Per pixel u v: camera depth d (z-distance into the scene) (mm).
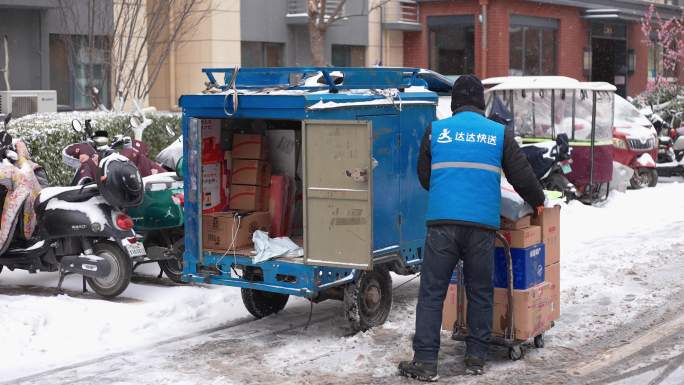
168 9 17219
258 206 7828
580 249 11078
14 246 8992
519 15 30406
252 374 6316
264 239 7363
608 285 9023
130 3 16797
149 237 9289
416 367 6145
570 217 13562
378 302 7488
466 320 6512
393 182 7480
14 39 18406
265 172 7898
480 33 29312
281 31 25312
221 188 7848
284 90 7387
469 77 6375
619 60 36656
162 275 9805
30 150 11609
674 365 6504
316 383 6117
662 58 36875
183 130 7496
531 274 6473
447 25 29938
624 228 12758
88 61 17578
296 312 8227
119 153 9273
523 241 6344
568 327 7496
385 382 6133
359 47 28141
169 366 6520
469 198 6059
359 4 27562
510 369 6406
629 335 7289
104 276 8406
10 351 6840
